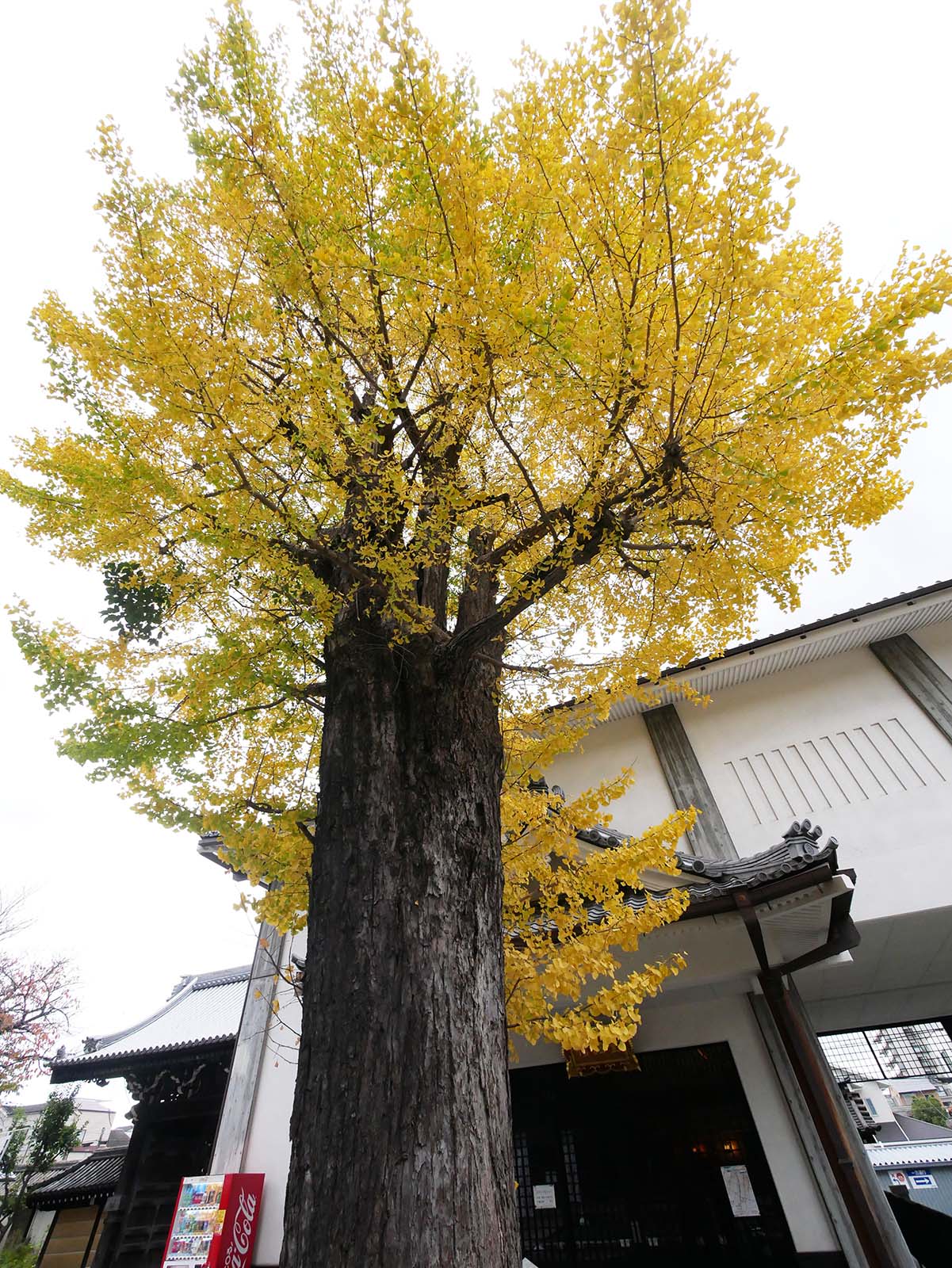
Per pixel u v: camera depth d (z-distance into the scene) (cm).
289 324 346
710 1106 651
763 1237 577
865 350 269
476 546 435
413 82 268
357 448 316
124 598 401
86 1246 1112
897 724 953
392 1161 213
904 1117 2730
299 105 384
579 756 1141
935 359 274
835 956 596
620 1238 616
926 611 970
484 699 360
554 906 414
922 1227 779
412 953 255
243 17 345
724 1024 689
